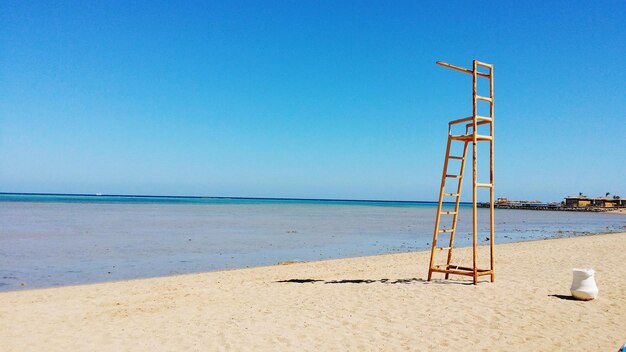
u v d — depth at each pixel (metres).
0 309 9.02
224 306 9.12
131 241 24.25
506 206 126.06
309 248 22.61
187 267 16.27
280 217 54.81
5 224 34.47
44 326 7.76
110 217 46.91
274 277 12.91
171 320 8.04
